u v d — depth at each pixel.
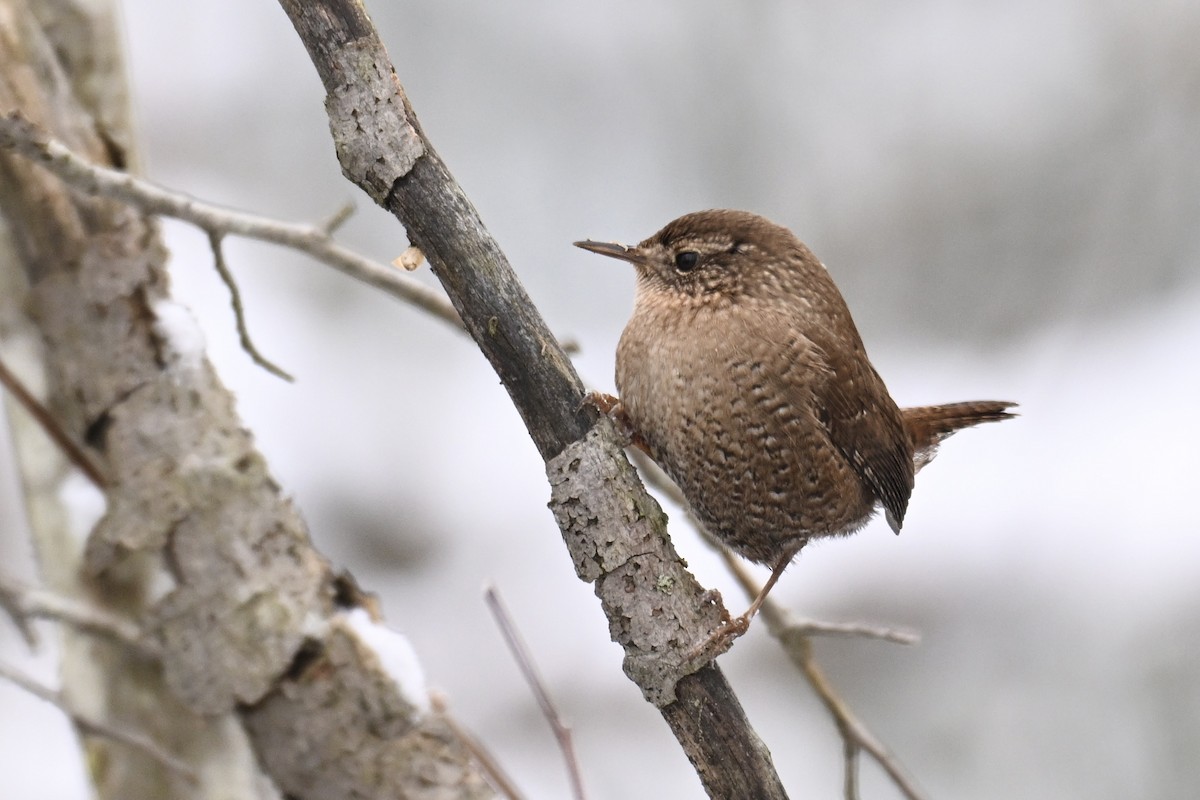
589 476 4.88
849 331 7.09
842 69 14.38
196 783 5.67
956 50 14.55
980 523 12.18
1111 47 14.58
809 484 6.82
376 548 11.32
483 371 12.45
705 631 4.94
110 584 5.82
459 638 10.98
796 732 10.99
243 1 13.23
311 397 11.55
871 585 11.84
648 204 13.68
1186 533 11.63
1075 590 11.68
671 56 13.93
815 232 14.15
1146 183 14.31
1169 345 13.34
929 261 14.23
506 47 13.54
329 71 4.58
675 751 10.52
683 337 6.52
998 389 13.34
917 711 11.27
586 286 13.30
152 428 5.63
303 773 5.57
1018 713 11.23
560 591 11.31
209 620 5.52
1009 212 14.34
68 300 5.64
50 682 9.75
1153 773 10.89
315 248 5.70
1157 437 12.64
